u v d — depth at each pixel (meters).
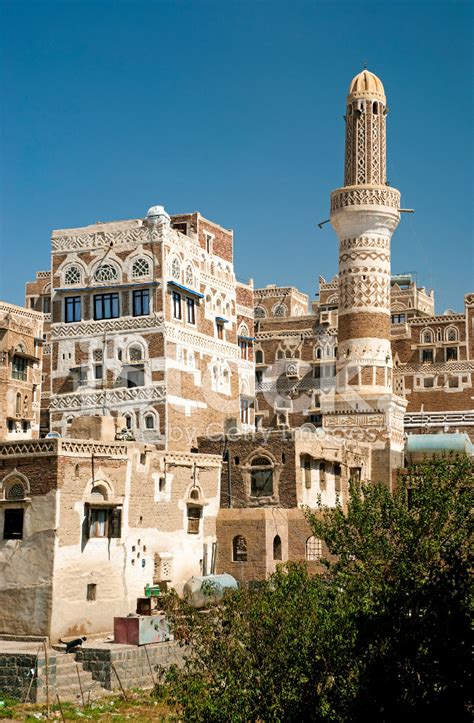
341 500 77.19
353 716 39.50
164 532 67.19
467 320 116.19
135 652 56.47
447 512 49.97
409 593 40.97
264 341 114.38
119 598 62.66
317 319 114.88
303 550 71.50
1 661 54.16
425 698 39.09
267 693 40.75
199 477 71.12
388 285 85.31
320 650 40.88
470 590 41.09
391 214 84.94
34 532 59.91
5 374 81.56
